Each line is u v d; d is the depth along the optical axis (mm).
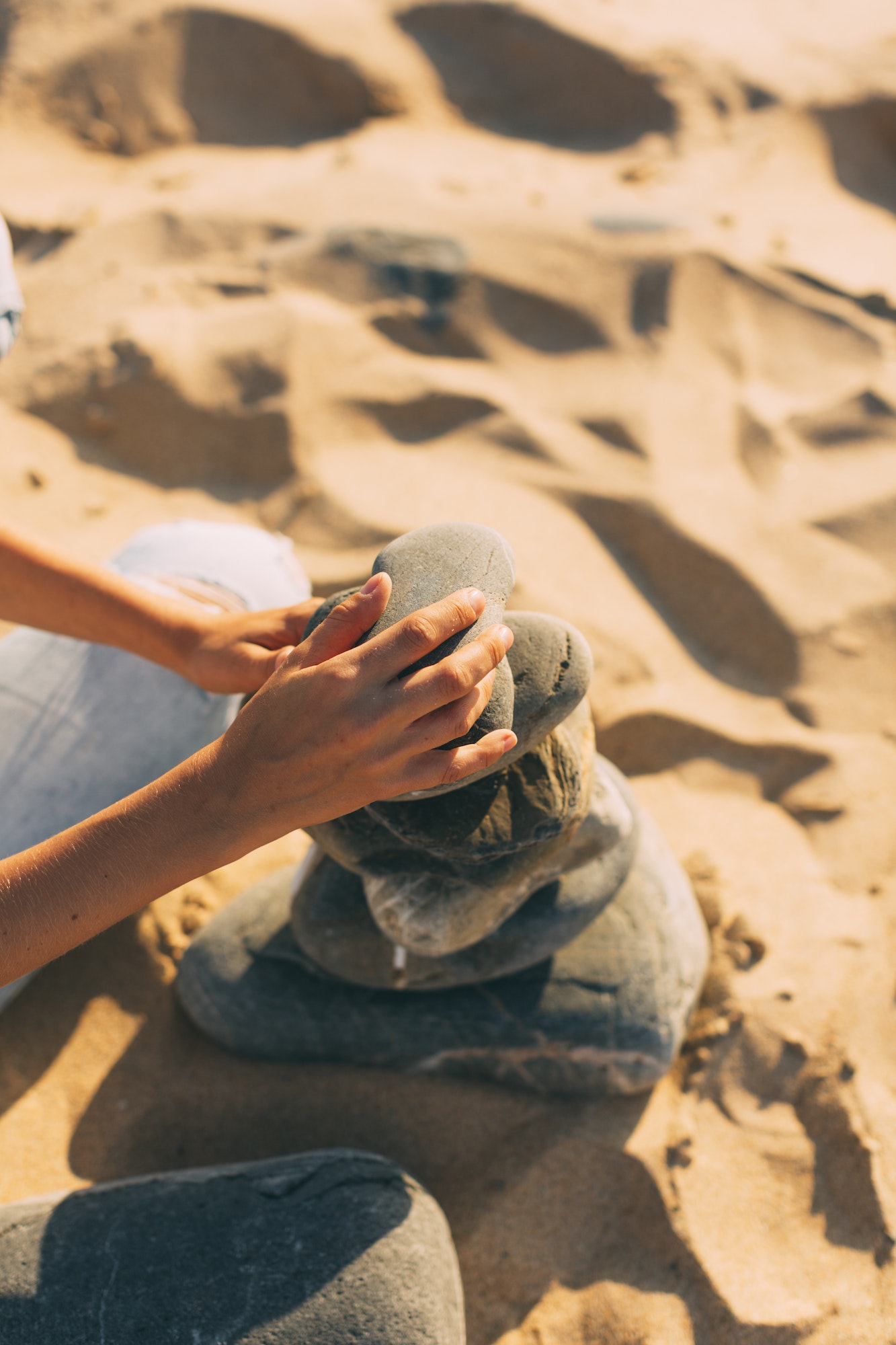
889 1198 1277
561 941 1344
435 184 3068
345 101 3514
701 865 1689
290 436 2363
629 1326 1228
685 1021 1417
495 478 2299
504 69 3588
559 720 1051
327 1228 1148
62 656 1534
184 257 2814
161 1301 1086
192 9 3488
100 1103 1419
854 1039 1434
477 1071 1409
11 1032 1490
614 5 3852
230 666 1253
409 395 2449
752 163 3287
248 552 1649
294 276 2689
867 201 3307
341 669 794
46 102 3391
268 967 1433
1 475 2320
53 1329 1066
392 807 1052
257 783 816
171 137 3479
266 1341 1059
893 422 2391
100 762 1475
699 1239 1271
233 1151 1385
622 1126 1372
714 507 2221
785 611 2035
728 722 1910
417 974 1339
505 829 1076
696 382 2498
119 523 2281
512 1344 1232
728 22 3846
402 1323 1078
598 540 2205
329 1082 1422
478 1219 1324
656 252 2695
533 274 2662
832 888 1651
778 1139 1359
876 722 1894
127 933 1600
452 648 864
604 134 3506
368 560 2135
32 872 845
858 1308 1206
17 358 2566
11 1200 1313
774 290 2676
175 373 2457
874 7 3945
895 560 2133
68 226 2945
